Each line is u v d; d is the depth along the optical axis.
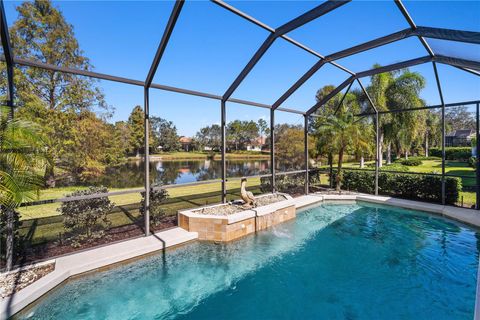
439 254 4.92
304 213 7.75
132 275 4.11
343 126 9.81
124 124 13.34
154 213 5.70
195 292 3.76
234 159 21.42
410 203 7.95
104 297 3.54
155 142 23.23
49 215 6.59
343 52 6.32
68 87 11.87
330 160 10.92
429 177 8.20
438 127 25.19
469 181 13.19
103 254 4.30
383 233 6.11
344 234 6.07
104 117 12.61
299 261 4.76
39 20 11.72
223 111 6.84
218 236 5.36
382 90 15.52
